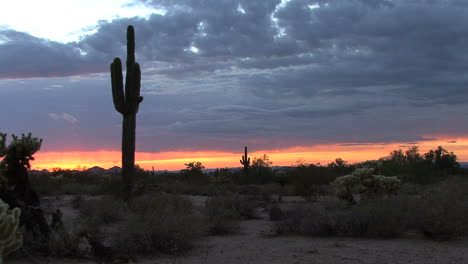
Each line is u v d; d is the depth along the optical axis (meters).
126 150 17.36
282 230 10.91
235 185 27.14
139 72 17.66
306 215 11.14
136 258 8.15
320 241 9.67
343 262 7.46
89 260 7.97
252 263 7.58
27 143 8.57
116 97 17.42
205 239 10.30
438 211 9.79
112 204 13.58
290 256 8.06
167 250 8.58
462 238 9.53
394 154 37.28
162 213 10.01
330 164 28.75
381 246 8.84
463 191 12.16
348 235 10.21
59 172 35.03
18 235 4.51
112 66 17.56
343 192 13.77
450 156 39.22
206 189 26.58
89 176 34.91
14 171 8.53
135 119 17.69
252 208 14.56
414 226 10.57
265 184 28.97
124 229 9.01
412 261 7.43
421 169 24.80
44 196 23.38
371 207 10.40
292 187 23.14
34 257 7.85
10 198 8.14
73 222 9.24
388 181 13.46
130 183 17.17
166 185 26.84
